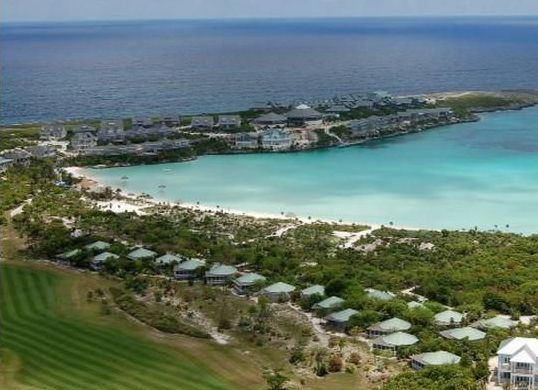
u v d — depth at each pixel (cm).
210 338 13688
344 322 14012
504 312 14800
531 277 16350
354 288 15375
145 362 12581
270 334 13838
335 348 13150
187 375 12100
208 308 15112
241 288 16050
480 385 11544
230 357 12862
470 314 14262
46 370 12281
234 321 14438
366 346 13238
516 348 11919
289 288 15712
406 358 12719
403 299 15038
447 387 11188
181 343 13412
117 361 12625
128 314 14788
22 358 12706
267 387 11688
